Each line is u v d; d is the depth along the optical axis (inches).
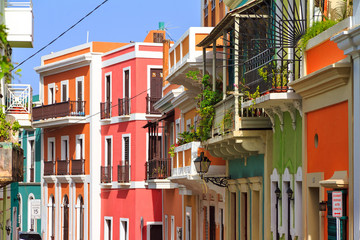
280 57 772.6
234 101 909.8
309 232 740.0
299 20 765.3
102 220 1953.7
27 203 2282.2
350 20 634.2
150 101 1857.8
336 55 668.1
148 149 1781.5
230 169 1090.1
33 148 2256.4
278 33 803.4
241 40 914.7
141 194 1854.1
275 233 877.8
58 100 2064.5
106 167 1931.6
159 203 1866.4
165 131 1646.2
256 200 964.6
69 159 2036.2
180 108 1453.0
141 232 1843.0
